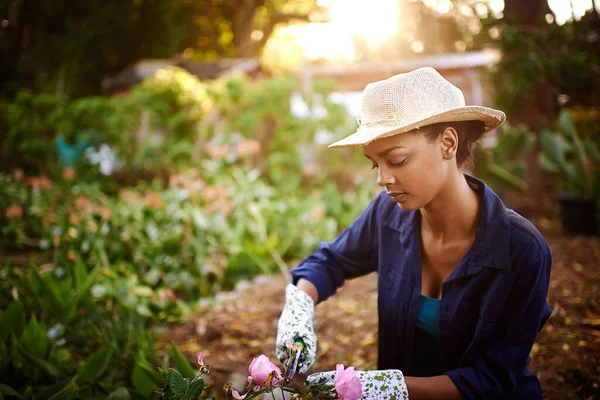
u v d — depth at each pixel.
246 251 4.89
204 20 18.28
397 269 1.53
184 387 1.17
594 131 7.65
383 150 1.26
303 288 1.60
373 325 3.24
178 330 3.42
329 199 6.23
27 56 15.66
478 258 1.36
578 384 2.45
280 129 8.75
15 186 6.90
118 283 3.45
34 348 2.10
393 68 7.66
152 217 4.76
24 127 8.88
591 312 3.15
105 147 8.88
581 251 4.65
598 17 5.95
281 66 12.43
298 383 2.14
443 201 1.38
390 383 1.25
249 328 3.35
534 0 6.64
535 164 7.24
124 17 15.99
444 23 7.74
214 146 6.00
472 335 1.41
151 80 8.97
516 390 1.43
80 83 15.74
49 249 4.43
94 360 2.09
